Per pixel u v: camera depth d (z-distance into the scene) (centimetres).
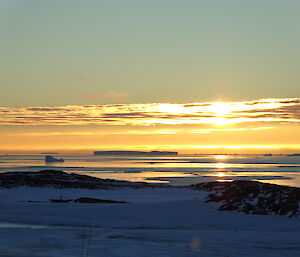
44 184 7188
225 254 2075
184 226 3175
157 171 16688
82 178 8569
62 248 2195
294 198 3869
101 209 4025
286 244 2344
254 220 3412
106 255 2039
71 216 3625
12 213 3778
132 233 2759
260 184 4788
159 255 2047
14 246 2238
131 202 5150
